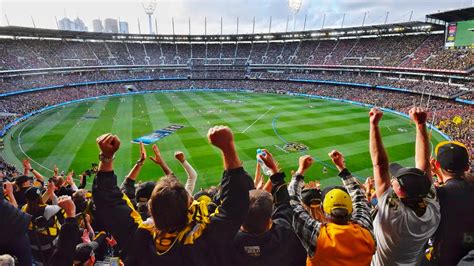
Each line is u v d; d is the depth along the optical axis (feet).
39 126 164.14
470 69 193.06
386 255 11.35
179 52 379.14
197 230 9.08
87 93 271.08
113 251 27.25
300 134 144.15
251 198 11.21
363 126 157.38
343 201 10.85
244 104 229.45
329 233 10.50
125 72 338.13
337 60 305.32
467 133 129.18
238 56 374.02
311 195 14.44
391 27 263.70
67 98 246.68
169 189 8.97
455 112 169.17
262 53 368.48
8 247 13.42
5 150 126.11
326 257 10.39
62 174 96.48
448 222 11.53
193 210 9.90
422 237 10.54
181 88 326.65
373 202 30.96
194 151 121.60
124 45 361.10
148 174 101.24
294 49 354.33
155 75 347.36
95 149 126.31
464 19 203.72
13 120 170.19
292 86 309.22
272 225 11.98
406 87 229.25
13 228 13.47
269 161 13.97
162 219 8.79
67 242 13.69
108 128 159.12
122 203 10.04
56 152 123.24
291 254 11.82
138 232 9.47
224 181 9.24
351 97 244.63
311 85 301.43
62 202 14.20
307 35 338.13
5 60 244.83
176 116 187.42
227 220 8.86
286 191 13.39
